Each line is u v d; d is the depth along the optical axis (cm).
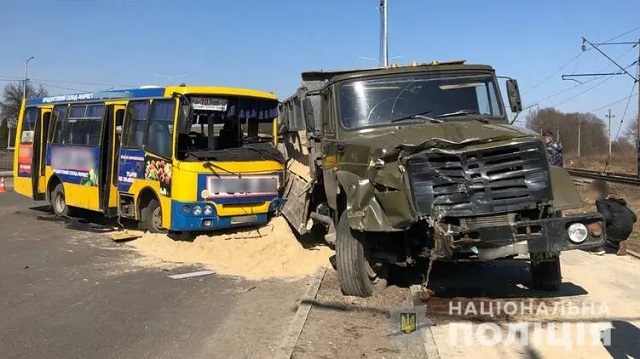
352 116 769
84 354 550
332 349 553
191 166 1042
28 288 804
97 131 1340
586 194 1969
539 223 586
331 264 923
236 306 720
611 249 1072
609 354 530
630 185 2794
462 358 526
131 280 857
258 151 1121
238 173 1084
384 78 786
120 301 741
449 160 599
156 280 858
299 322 626
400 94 774
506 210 592
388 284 786
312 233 1048
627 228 973
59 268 936
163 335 609
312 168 934
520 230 590
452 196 596
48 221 1487
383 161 633
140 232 1215
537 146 602
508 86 783
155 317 673
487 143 607
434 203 596
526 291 752
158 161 1120
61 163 1491
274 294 777
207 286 822
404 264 701
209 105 1113
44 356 543
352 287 714
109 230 1298
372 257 717
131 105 1238
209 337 603
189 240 1091
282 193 1148
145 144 1171
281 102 1305
